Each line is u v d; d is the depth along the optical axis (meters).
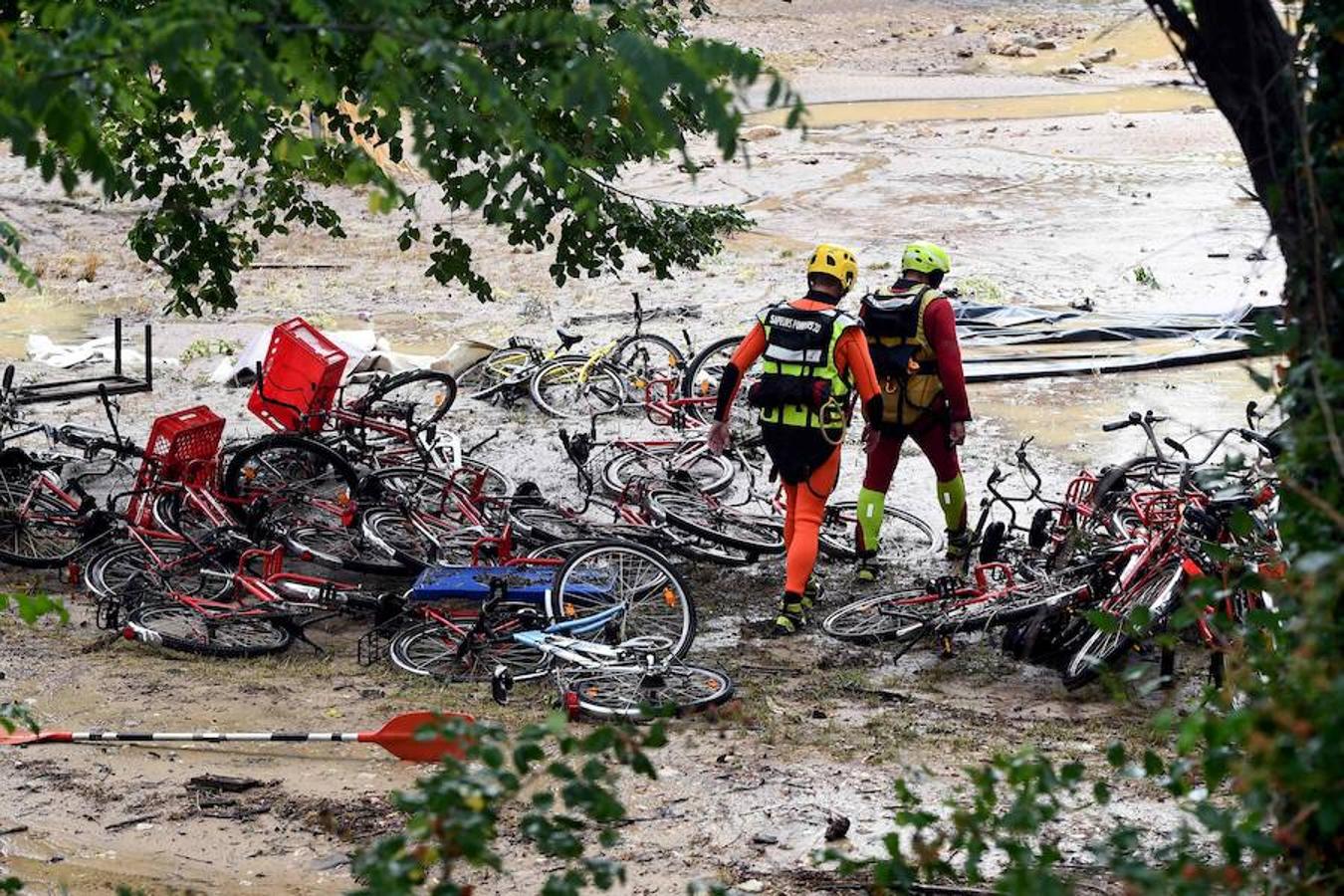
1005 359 45.28
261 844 17.83
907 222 69.56
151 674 23.83
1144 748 20.33
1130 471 28.66
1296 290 10.48
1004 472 34.94
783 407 25.88
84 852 17.55
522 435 38.94
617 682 22.33
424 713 19.19
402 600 24.94
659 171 81.44
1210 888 8.63
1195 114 96.19
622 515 29.91
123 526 29.28
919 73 118.06
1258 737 7.98
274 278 61.88
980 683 23.73
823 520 28.77
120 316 56.03
